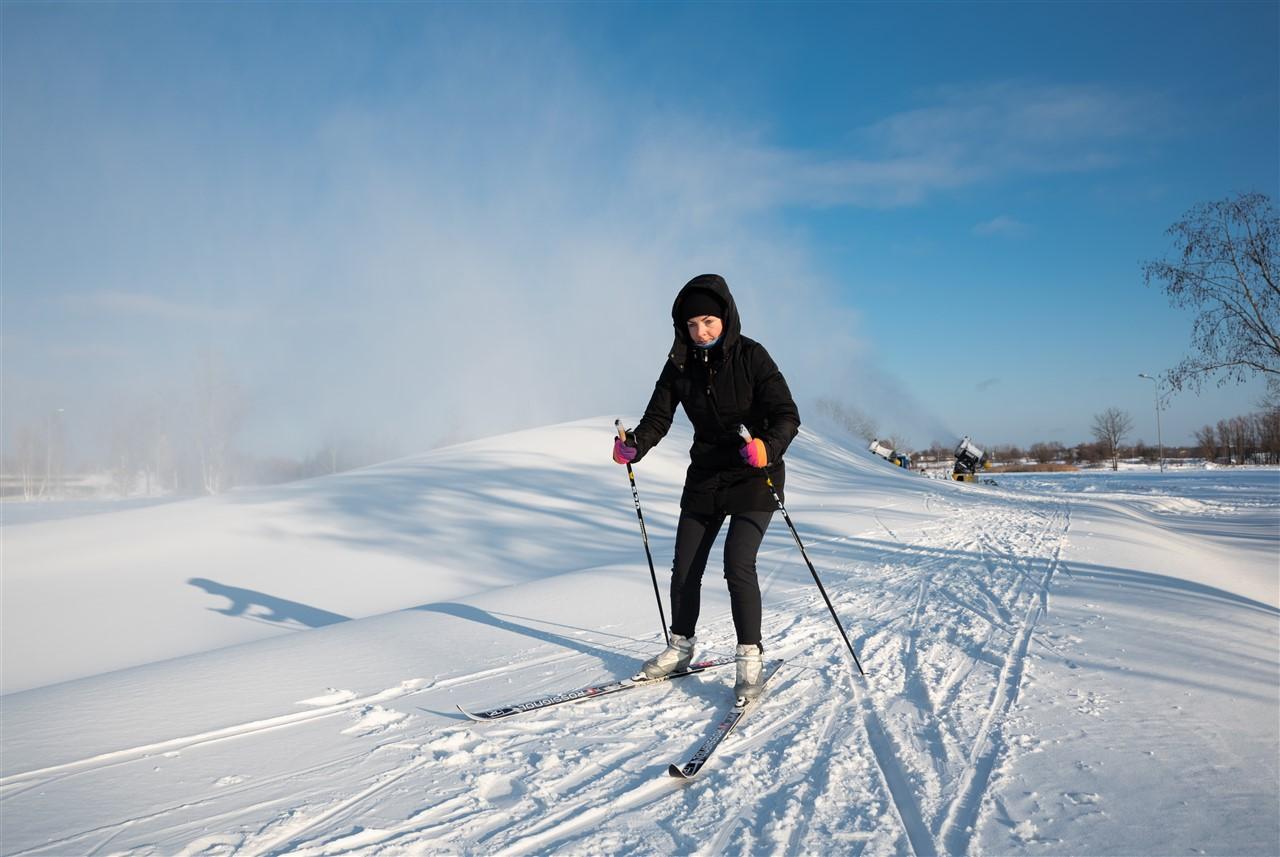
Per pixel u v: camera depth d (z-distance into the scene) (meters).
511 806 2.13
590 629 4.46
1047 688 3.15
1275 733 2.55
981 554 7.84
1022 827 1.93
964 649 3.89
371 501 12.21
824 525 10.65
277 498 12.40
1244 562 9.65
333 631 4.55
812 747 2.56
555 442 17.50
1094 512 13.40
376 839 1.93
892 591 5.74
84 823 2.03
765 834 1.93
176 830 1.98
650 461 16.36
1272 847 1.76
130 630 7.03
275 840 1.93
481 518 11.41
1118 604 4.99
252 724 2.84
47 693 3.39
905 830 1.95
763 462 2.86
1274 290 14.52
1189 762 2.31
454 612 4.99
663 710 2.96
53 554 9.51
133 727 2.82
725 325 3.04
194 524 10.72
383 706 3.07
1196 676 3.25
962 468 29.23
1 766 2.45
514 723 2.83
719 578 6.14
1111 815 1.97
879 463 30.36
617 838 1.93
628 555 9.39
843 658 3.76
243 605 7.64
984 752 2.47
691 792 2.21
